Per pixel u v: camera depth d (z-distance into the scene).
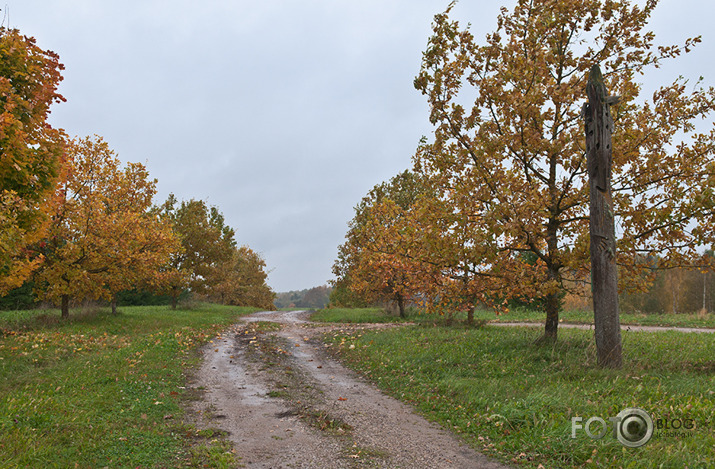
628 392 7.13
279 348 15.24
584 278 11.70
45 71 10.73
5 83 8.66
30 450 4.85
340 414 7.26
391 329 19.03
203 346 15.15
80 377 8.75
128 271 19.00
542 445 5.27
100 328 16.38
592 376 8.31
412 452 5.48
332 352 14.73
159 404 7.52
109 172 19.75
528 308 29.44
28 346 11.66
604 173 9.03
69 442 5.38
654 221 9.72
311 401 8.17
